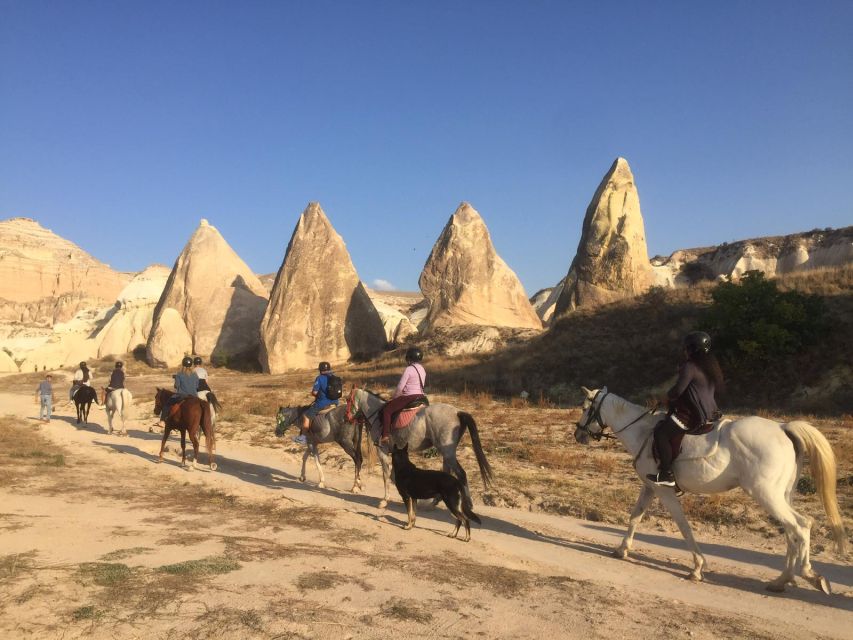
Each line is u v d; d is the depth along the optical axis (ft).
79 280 471.21
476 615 19.31
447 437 35.27
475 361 132.26
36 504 32.96
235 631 16.57
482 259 183.21
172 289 214.07
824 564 28.50
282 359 174.50
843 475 43.50
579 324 123.13
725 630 19.66
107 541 25.17
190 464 51.24
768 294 91.45
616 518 36.14
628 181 171.42
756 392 86.89
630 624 19.60
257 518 31.96
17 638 15.37
